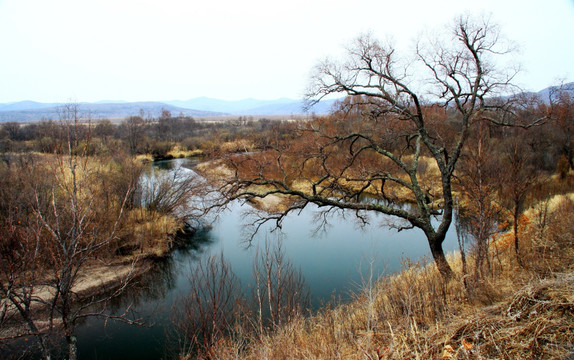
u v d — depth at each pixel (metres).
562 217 10.70
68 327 6.62
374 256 15.65
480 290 6.93
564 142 22.58
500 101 9.92
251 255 17.14
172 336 10.67
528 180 9.36
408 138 12.34
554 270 7.02
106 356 9.99
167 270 16.17
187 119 92.69
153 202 21.05
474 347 4.75
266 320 9.32
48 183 9.31
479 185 8.23
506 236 9.56
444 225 10.23
